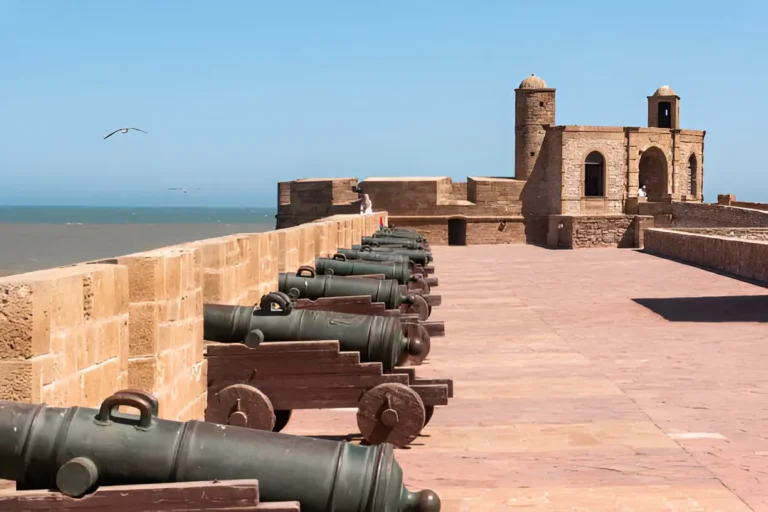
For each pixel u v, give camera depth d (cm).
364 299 1055
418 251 1869
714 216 4581
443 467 679
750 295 1819
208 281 935
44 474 412
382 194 5084
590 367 1084
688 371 1053
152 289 647
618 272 2452
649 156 5597
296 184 5528
